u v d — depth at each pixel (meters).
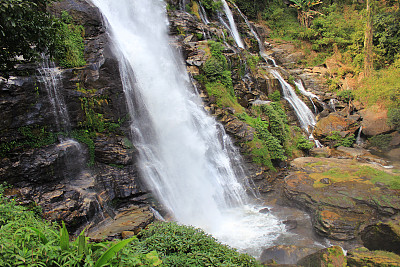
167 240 6.88
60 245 4.35
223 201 13.23
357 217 10.59
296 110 21.86
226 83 17.89
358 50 28.88
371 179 12.55
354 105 24.05
